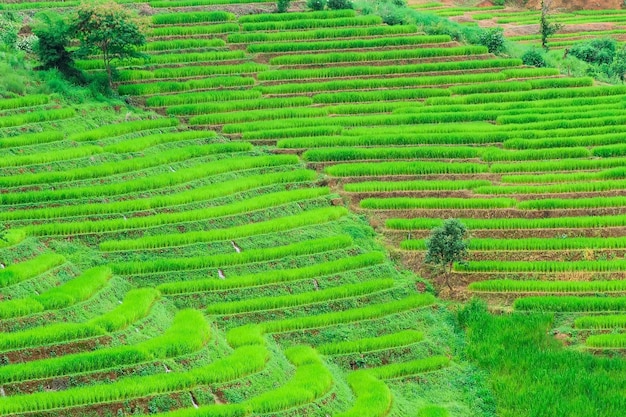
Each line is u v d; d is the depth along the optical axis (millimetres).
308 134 63281
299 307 48188
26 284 44719
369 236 54406
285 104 67000
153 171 56844
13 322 41750
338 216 55312
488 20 103125
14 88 60500
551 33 92500
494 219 55750
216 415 37719
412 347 46719
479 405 43844
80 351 40656
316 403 40250
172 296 47562
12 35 67000
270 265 50625
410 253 53625
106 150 57469
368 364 45625
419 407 42906
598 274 52562
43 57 63875
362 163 60219
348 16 79125
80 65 67000
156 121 61688
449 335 48344
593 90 71188
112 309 44844
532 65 76125
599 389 43844
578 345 47906
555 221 55500
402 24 79750
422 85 70812
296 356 44219
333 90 69312
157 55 70500
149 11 76750
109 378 39062
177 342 41656
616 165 61188
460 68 73125
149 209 53156
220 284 48312
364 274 51156
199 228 52438
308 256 51594
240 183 56438
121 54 65438
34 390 37875
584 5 109688
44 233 49781
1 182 52625
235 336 44781
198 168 57438
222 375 40250
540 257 53625
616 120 66062
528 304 50062
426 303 50031
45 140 57094
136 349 40469
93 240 50188
